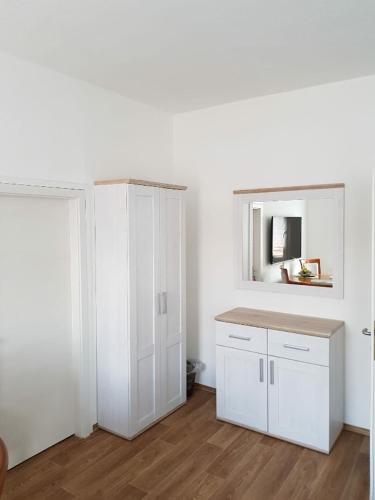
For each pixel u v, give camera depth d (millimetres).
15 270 2691
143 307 3074
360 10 2033
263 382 3037
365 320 3021
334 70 2842
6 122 2523
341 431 3100
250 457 2764
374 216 2312
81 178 3018
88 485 2479
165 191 3254
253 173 3504
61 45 2410
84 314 3045
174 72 2859
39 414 2861
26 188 2631
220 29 2227
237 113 3564
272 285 3418
